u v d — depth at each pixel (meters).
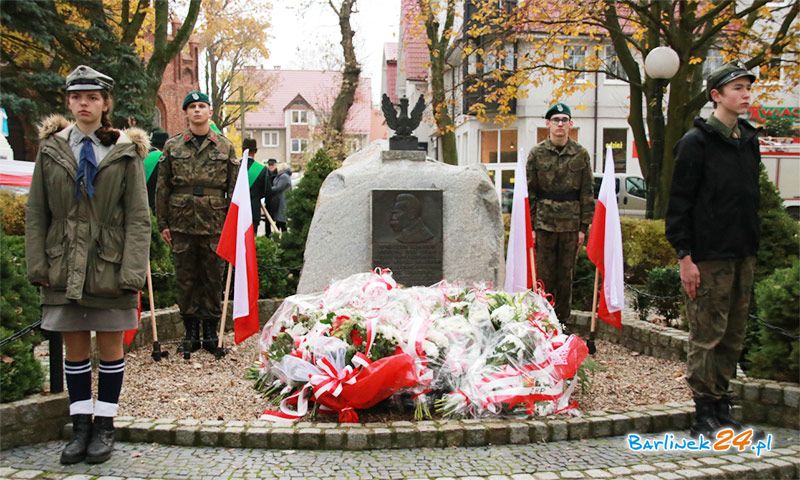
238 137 44.59
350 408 4.86
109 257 4.30
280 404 5.08
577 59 24.62
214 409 5.23
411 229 7.28
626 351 7.26
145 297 8.00
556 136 7.18
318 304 5.66
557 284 7.41
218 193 6.93
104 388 4.44
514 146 27.62
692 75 16.03
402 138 7.52
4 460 4.31
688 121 14.42
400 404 5.07
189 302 7.01
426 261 7.32
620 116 26.45
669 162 14.48
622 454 4.47
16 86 17.14
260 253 8.88
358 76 22.58
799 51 13.82
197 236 6.84
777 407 5.11
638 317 7.98
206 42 34.97
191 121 6.85
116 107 18.61
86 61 18.53
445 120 18.33
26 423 4.60
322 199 7.37
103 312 4.35
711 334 4.78
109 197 4.34
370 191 7.32
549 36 15.27
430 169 7.42
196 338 7.09
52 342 4.89
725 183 4.69
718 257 4.70
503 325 5.24
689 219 4.80
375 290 5.71
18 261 5.99
